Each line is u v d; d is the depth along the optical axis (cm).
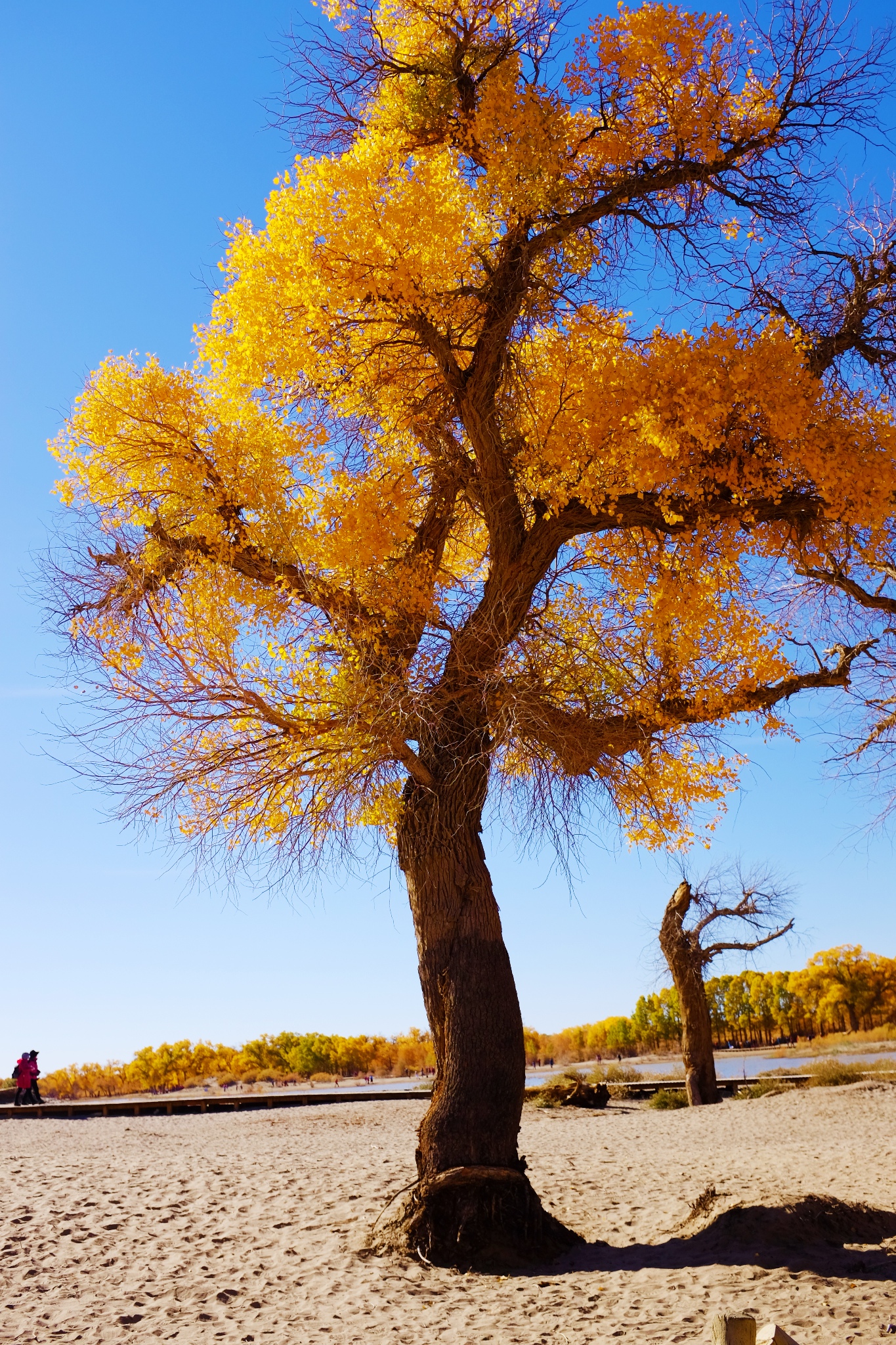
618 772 812
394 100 822
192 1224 857
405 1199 793
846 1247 650
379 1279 677
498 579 835
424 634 802
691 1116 1905
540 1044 5803
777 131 798
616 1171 1128
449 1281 674
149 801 777
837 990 5394
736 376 741
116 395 802
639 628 829
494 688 773
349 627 801
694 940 2252
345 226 773
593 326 835
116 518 822
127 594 789
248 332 812
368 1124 1903
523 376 840
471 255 833
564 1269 698
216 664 749
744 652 829
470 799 823
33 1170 1198
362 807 780
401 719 743
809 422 777
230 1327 581
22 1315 611
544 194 770
